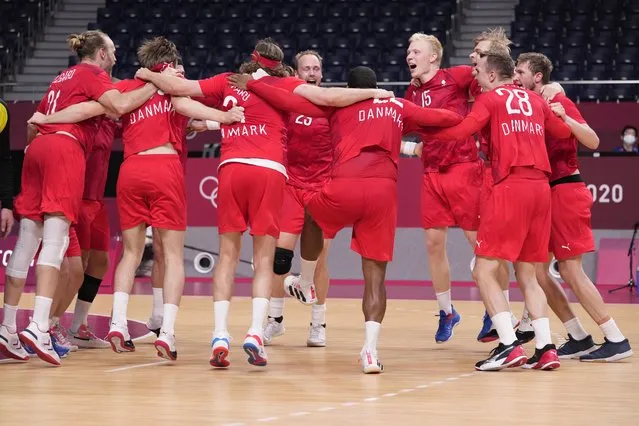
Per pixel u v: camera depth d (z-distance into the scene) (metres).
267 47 12.35
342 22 41.44
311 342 14.80
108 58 13.09
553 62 37.94
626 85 36.31
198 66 39.62
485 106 12.23
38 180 12.51
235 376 11.45
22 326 16.70
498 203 12.15
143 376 11.39
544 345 12.29
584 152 29.62
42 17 42.38
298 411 9.09
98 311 20.95
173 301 12.45
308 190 14.58
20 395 9.95
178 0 43.19
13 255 12.52
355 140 11.88
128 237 12.85
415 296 25.88
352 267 30.89
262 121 12.18
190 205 30.62
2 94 37.91
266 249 12.17
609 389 10.63
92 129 12.79
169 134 12.64
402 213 30.31
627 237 29.20
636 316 20.14
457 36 40.62
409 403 9.59
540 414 9.03
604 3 40.53
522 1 41.09
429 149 15.29
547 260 13.26
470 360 13.22
